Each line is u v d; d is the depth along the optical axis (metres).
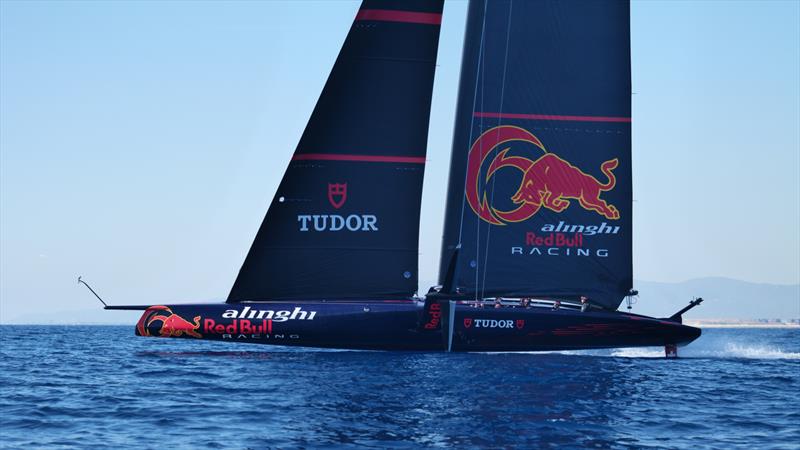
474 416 29.39
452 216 51.84
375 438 25.70
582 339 49.00
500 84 51.19
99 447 24.48
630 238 51.56
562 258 51.16
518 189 51.16
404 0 49.16
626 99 51.66
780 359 55.22
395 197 49.28
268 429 27.05
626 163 51.62
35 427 27.66
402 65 49.25
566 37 51.34
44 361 55.53
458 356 47.72
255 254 48.84
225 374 41.28
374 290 49.16
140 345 82.19
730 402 33.75
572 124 51.41
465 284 51.00
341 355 48.66
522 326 48.47
